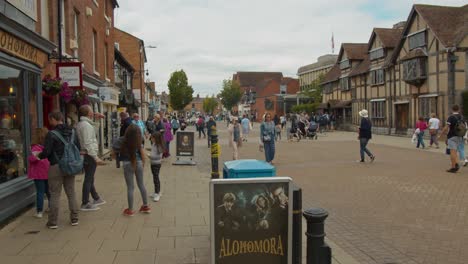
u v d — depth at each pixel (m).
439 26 28.47
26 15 8.82
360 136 15.59
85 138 7.85
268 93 85.44
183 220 7.34
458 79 27.22
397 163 15.20
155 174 9.09
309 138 30.91
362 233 6.61
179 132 15.96
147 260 5.38
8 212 7.21
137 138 7.69
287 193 4.37
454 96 27.14
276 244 4.36
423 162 15.39
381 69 36.56
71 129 7.08
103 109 18.98
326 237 6.41
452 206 8.27
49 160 6.83
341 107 45.31
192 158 16.58
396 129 34.56
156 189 9.08
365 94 40.50
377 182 11.12
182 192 9.99
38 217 7.59
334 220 7.40
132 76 36.44
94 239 6.27
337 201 8.92
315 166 14.69
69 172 6.73
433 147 22.03
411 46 31.39
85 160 8.12
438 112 28.36
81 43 15.10
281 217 4.36
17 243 6.11
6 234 6.56
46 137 6.79
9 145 7.82
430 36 29.08
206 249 5.80
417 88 30.80
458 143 12.66
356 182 11.20
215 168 8.78
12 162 7.93
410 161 15.77
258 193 4.32
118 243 6.08
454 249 5.79
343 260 5.37
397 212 7.89
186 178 12.26
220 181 4.25
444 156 17.38
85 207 8.10
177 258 5.45
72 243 6.09
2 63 7.43
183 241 6.16
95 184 11.09
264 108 82.31
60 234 6.54
